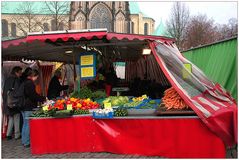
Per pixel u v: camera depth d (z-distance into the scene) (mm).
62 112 5762
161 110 5594
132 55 11680
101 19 57594
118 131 5664
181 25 40219
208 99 6027
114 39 6203
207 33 40844
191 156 5312
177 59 6312
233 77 7949
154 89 10555
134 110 5797
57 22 37531
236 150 5848
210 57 9727
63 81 13812
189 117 5316
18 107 6773
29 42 6109
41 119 5855
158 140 5445
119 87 10391
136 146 5566
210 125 5180
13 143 6938
